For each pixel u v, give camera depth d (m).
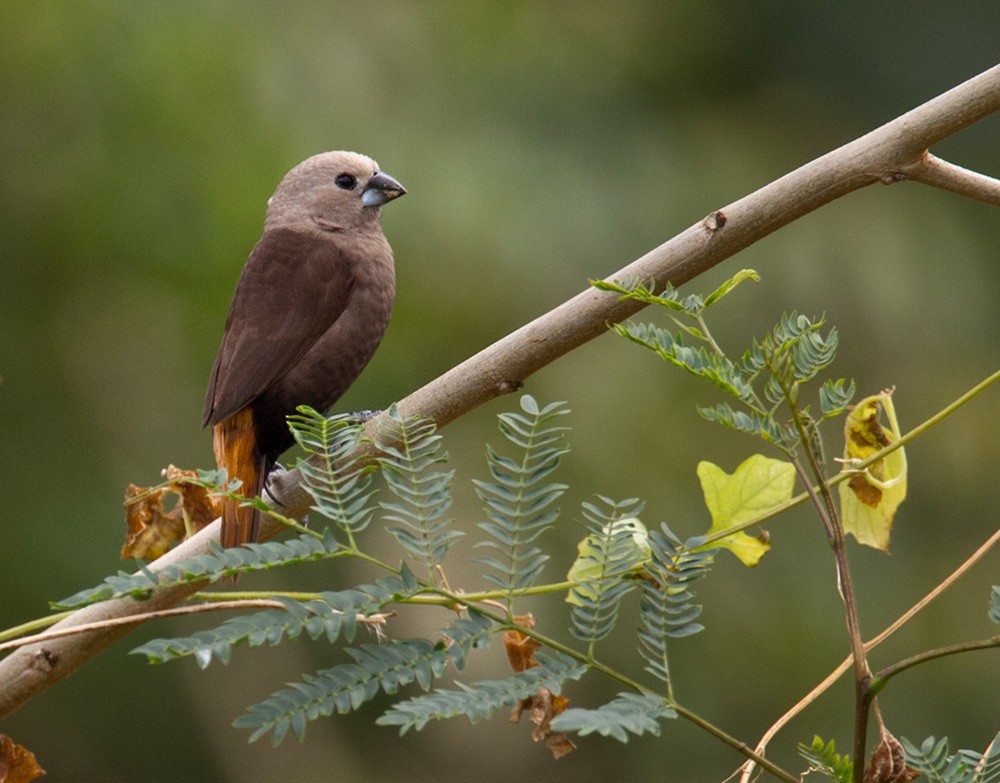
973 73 16.48
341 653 14.49
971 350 14.56
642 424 13.27
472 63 14.41
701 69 16.25
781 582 12.92
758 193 4.70
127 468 13.77
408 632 11.63
